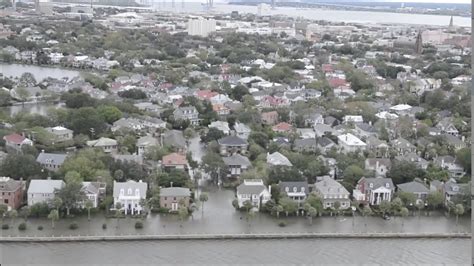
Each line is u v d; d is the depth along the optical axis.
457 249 168.12
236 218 184.50
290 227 178.62
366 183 198.88
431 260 160.75
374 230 178.12
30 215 178.75
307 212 185.75
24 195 190.12
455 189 198.25
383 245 169.38
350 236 173.50
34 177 196.62
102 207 186.50
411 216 190.50
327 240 171.75
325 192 193.12
